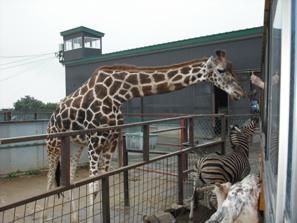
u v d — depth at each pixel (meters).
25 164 7.50
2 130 7.63
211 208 4.32
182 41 12.62
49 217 4.33
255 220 2.36
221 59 4.30
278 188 1.02
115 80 4.21
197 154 4.98
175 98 12.24
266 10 2.24
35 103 28.67
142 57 14.04
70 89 17.22
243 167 4.33
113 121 4.15
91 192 3.89
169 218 4.01
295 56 0.93
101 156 4.21
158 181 5.21
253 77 3.96
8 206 2.30
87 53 19.77
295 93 0.91
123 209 4.42
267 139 2.20
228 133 6.08
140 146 6.79
